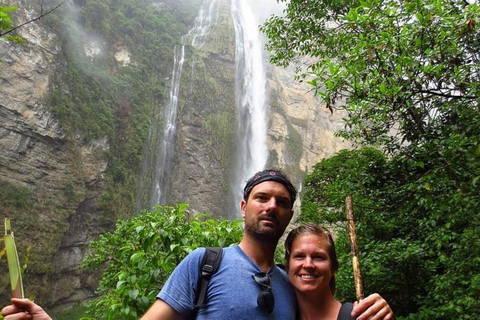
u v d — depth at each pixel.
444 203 4.88
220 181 44.47
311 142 55.97
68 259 32.19
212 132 45.44
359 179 7.43
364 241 8.85
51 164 31.83
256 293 1.84
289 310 1.90
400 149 5.18
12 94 29.92
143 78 42.12
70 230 32.59
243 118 49.44
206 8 56.66
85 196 33.53
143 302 3.24
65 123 32.78
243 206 2.22
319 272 1.94
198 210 42.41
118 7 44.09
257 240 2.04
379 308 1.74
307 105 57.81
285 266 2.20
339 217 12.48
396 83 4.38
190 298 1.88
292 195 2.13
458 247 5.63
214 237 3.69
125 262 3.74
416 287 7.65
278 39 9.98
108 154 35.56
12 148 29.59
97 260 15.30
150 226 3.62
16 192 28.95
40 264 28.94
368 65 4.49
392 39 4.27
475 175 4.44
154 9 49.72
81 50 37.41
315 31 9.26
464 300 5.28
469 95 4.24
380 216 8.40
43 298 29.38
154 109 41.47
